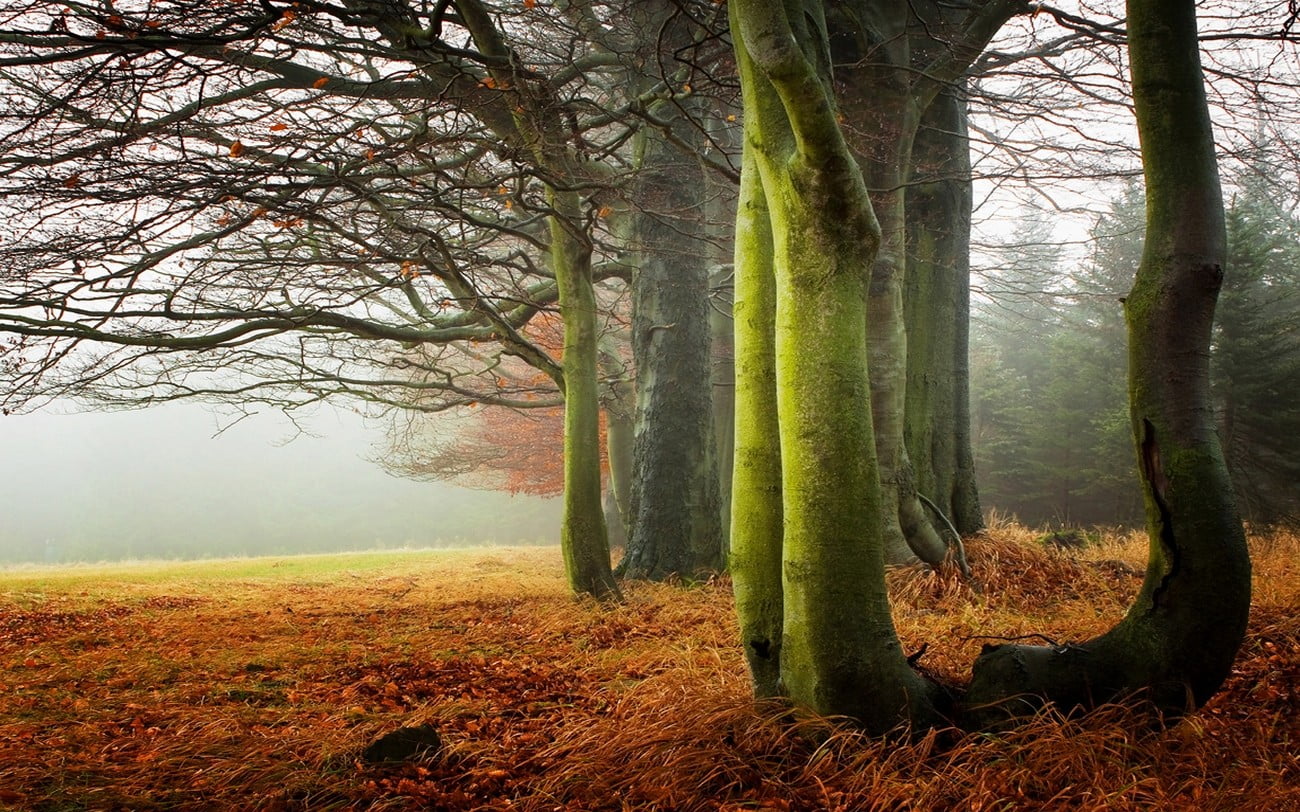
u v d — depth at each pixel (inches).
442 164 354.9
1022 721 130.2
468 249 381.4
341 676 214.1
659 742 137.7
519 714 173.9
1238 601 124.6
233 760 140.5
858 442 136.6
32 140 252.5
